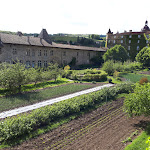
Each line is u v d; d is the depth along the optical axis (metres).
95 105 17.42
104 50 64.00
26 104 16.53
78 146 9.86
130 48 67.81
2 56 33.41
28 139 10.52
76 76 32.16
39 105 16.36
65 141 10.45
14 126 10.72
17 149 9.48
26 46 37.78
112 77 34.91
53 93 20.84
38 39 41.91
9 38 35.06
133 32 67.38
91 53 58.72
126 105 12.78
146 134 10.82
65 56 48.59
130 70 42.28
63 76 34.31
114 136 10.99
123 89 23.17
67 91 22.19
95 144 10.03
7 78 19.33
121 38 69.69
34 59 39.91
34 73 24.64
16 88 20.59
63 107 14.45
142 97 11.40
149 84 13.01
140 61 49.44
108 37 74.38
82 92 22.02
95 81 30.62
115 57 50.59
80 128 12.29
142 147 9.12
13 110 14.79
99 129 12.12
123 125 12.80
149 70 45.44
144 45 64.81
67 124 12.92
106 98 18.88
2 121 12.17
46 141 10.39
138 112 11.73
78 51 53.06
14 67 20.61
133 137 10.71
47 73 27.41
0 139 9.98
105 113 15.51
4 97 18.27
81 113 15.17
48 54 43.41
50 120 12.89
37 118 12.20
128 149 9.02
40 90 22.22
